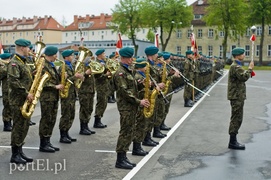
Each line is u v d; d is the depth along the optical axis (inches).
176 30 2920.8
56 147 325.1
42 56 311.6
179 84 844.0
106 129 418.6
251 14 2341.3
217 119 480.7
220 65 1530.5
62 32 3811.5
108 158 299.0
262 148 333.4
